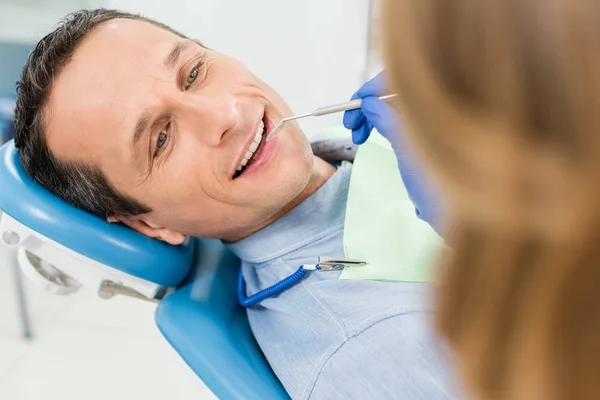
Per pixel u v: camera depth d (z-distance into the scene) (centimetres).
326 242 102
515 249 29
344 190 106
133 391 181
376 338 84
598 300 29
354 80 188
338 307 90
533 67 27
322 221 103
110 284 101
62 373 188
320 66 188
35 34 186
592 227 27
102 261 94
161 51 97
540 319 29
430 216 68
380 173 100
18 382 184
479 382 33
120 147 93
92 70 94
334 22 182
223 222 99
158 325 91
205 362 86
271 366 94
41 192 94
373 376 82
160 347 198
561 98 27
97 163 95
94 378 186
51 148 96
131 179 96
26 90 98
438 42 29
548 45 26
